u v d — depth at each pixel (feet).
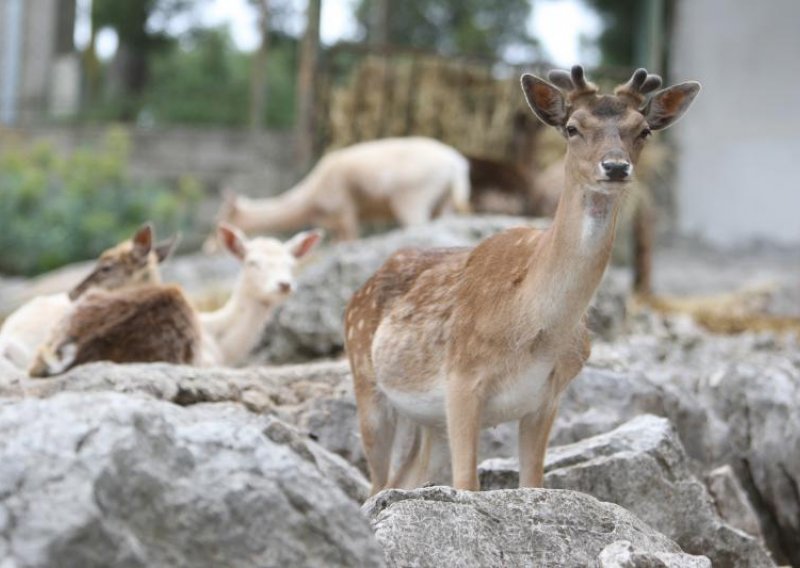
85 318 28.48
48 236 68.44
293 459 15.51
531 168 62.64
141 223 71.41
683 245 71.92
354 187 55.98
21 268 68.23
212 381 26.61
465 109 63.05
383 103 62.75
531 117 62.85
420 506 17.94
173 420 15.58
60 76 98.99
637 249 50.75
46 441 14.57
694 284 57.00
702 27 78.54
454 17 124.06
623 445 23.68
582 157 19.54
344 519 15.40
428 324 21.67
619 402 28.48
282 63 119.65
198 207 79.46
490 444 26.96
